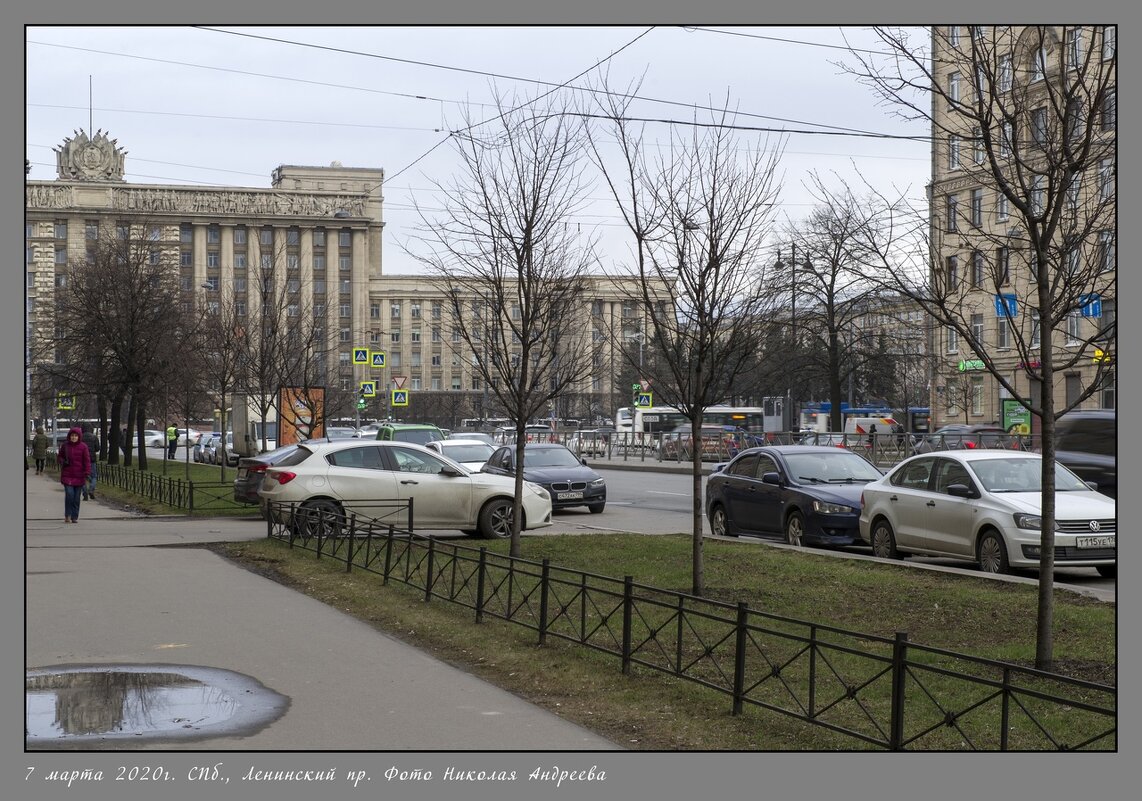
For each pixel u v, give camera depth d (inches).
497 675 361.1
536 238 646.5
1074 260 407.5
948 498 606.2
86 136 4613.7
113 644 408.5
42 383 1905.8
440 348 5000.0
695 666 368.2
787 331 1946.4
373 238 5162.4
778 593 506.0
